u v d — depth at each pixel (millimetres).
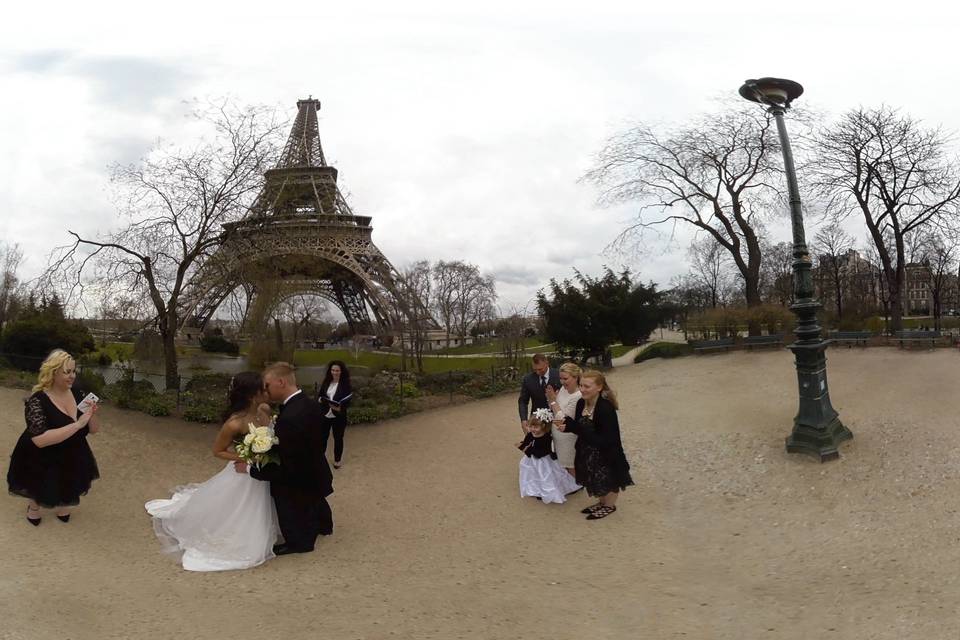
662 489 8414
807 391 9188
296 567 6000
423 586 5469
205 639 4230
